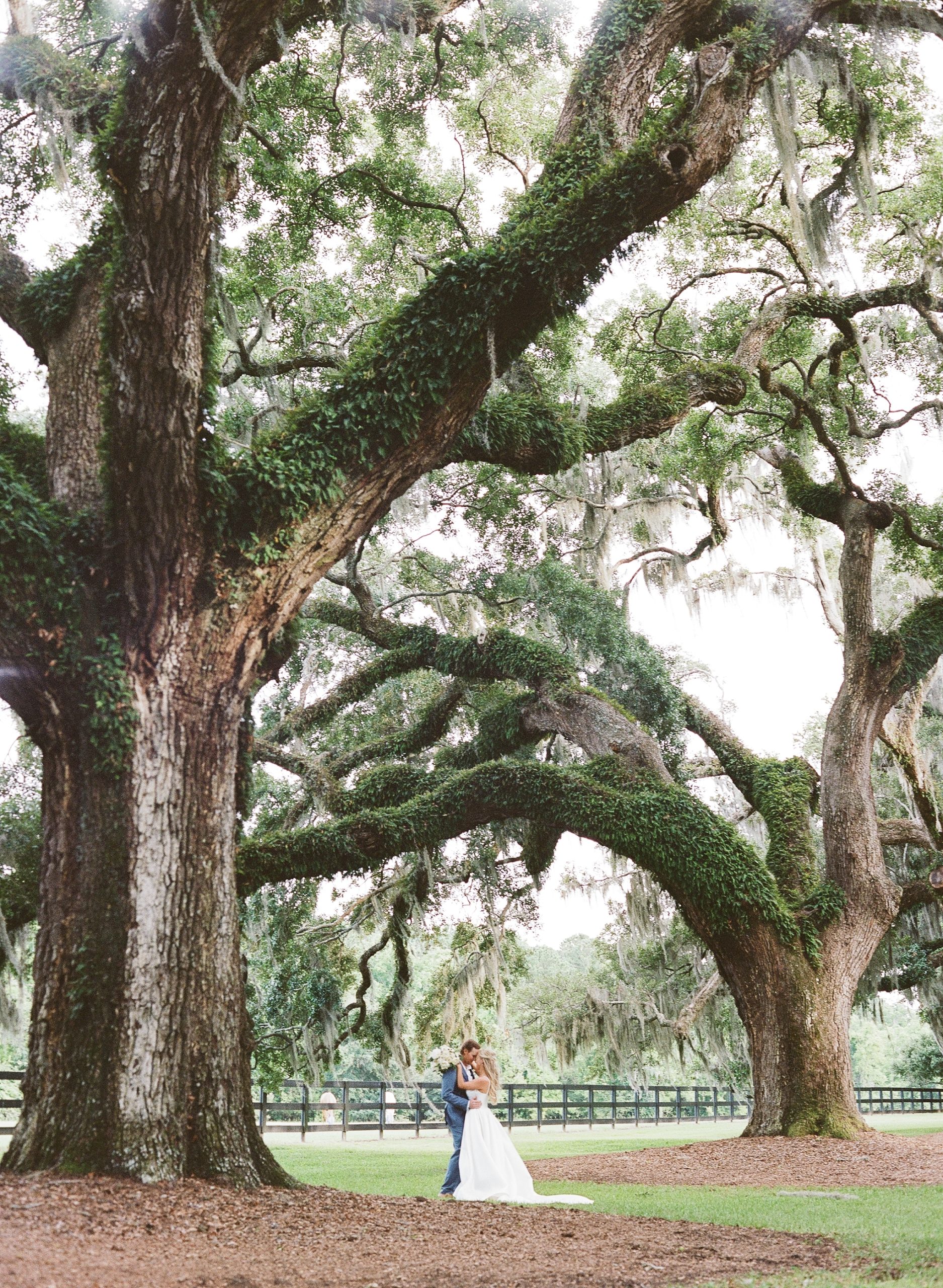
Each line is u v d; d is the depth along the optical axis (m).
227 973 7.46
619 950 21.75
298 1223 5.93
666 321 19.72
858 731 16.17
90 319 9.06
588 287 9.88
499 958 19.22
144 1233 5.25
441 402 9.10
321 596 21.20
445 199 16.92
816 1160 11.52
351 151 15.41
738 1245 5.80
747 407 19.31
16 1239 4.75
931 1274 4.87
